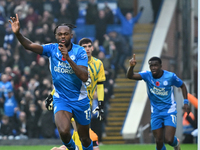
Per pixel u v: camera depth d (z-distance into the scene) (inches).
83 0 2102.6
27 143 1553.9
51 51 599.8
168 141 816.9
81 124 623.8
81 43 770.2
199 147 683.4
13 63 1779.0
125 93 1793.8
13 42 1836.9
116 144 1593.3
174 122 839.7
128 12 2081.7
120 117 1712.6
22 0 1985.7
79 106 608.1
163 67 1723.7
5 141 1553.9
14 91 1660.9
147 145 1503.4
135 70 1898.4
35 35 1833.2
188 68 1804.9
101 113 767.7
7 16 1934.1
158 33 1796.3
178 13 1862.7
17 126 1610.5
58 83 601.9
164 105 850.8
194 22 1881.2
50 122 1581.0
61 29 592.4
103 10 1971.0
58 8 1990.7
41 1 1996.8
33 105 1615.4
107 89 1716.3
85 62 598.5
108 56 1836.9
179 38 1824.6
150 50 1752.0
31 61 1782.7
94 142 764.6
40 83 1640.0
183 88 880.3
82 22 1993.1
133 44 1999.3
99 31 1947.6
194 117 1688.0
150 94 867.4
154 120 856.3
